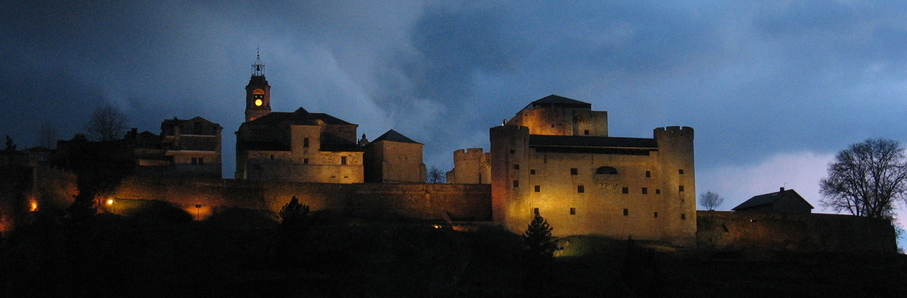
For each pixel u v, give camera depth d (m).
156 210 111.50
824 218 135.62
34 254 93.88
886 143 139.00
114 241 98.25
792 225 134.38
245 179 125.56
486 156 145.12
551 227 123.75
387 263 105.31
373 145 143.62
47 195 104.00
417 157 143.25
